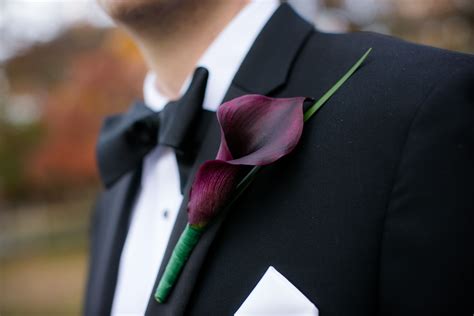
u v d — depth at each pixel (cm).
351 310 39
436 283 38
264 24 49
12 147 543
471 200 38
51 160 436
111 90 345
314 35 48
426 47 43
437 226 38
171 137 48
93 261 61
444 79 40
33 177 550
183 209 45
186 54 52
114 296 53
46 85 489
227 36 49
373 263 40
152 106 57
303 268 40
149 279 51
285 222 41
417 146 39
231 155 42
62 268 528
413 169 39
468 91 40
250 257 42
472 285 38
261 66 47
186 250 43
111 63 339
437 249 38
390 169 40
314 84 45
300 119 41
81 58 365
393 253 39
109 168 54
